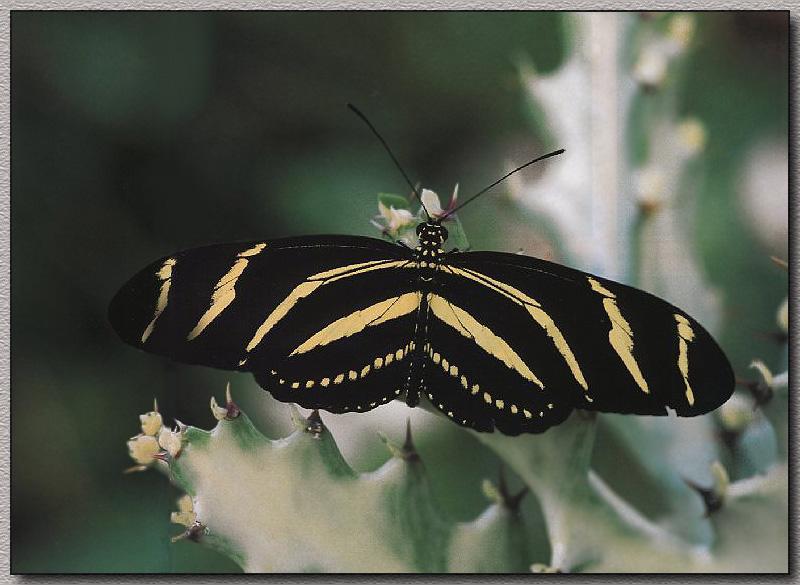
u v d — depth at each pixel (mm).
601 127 423
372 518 395
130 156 503
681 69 423
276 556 393
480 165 496
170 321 394
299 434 394
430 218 402
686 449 421
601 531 400
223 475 393
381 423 462
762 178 454
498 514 399
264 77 511
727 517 399
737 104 458
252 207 506
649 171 422
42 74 499
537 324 398
